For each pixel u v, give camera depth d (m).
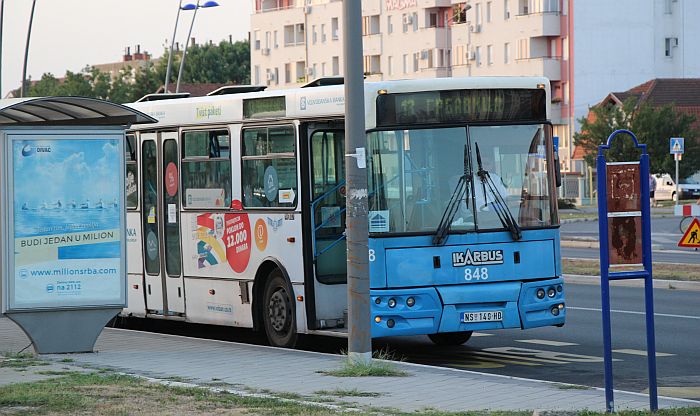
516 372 18.30
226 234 22.27
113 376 15.95
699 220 32.47
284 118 20.77
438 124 19.30
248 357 18.52
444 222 19.12
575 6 122.19
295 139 20.47
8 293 19.12
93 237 19.55
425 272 18.98
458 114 19.39
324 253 20.47
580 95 122.75
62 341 19.33
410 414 13.12
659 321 24.83
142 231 24.73
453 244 19.12
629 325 24.33
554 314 19.59
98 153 19.59
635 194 13.03
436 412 13.30
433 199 19.17
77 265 19.45
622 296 30.62
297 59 158.12
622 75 123.69
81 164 19.50
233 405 13.62
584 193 107.06
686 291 32.03
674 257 43.81
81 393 14.43
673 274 34.41
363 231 17.14
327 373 16.53
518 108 19.73
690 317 25.52
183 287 23.53
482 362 19.56
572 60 122.69
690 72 125.00
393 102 19.11
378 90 19.03
